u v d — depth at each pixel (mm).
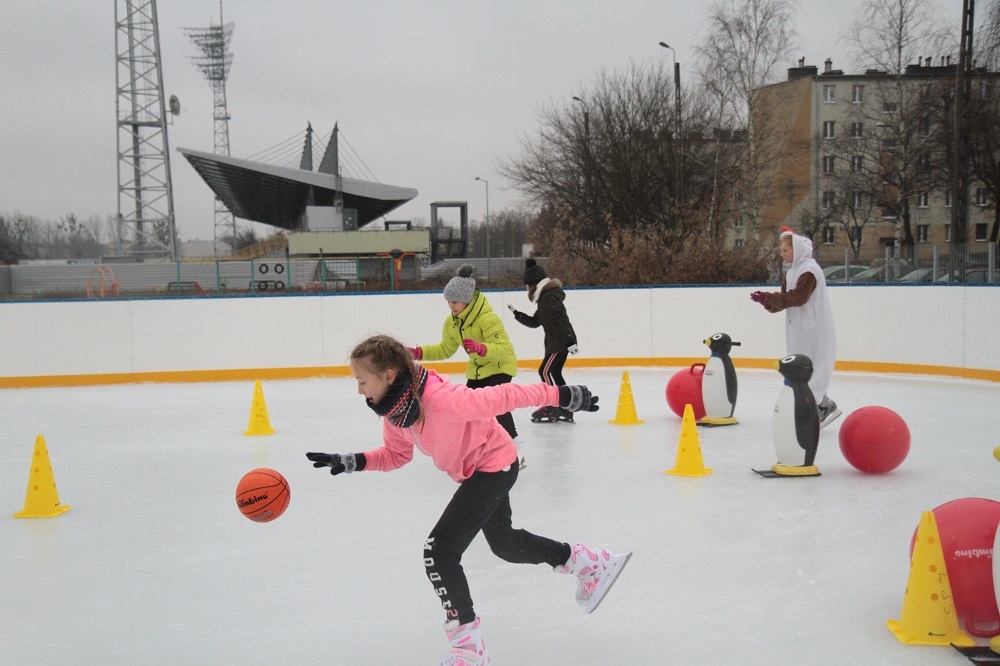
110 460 7652
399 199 42562
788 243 8031
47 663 3477
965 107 21875
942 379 11930
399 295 14211
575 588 4219
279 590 4281
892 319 12609
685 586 4188
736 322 13805
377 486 6480
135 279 30656
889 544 4797
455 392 3021
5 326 13297
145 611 4035
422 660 3430
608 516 5473
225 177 45594
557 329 8383
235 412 10391
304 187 43656
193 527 5469
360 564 4664
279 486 3432
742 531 5082
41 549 5055
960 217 21203
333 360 14070
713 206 27672
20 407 11133
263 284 24766
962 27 19422
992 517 3535
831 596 4016
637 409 10039
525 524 5316
